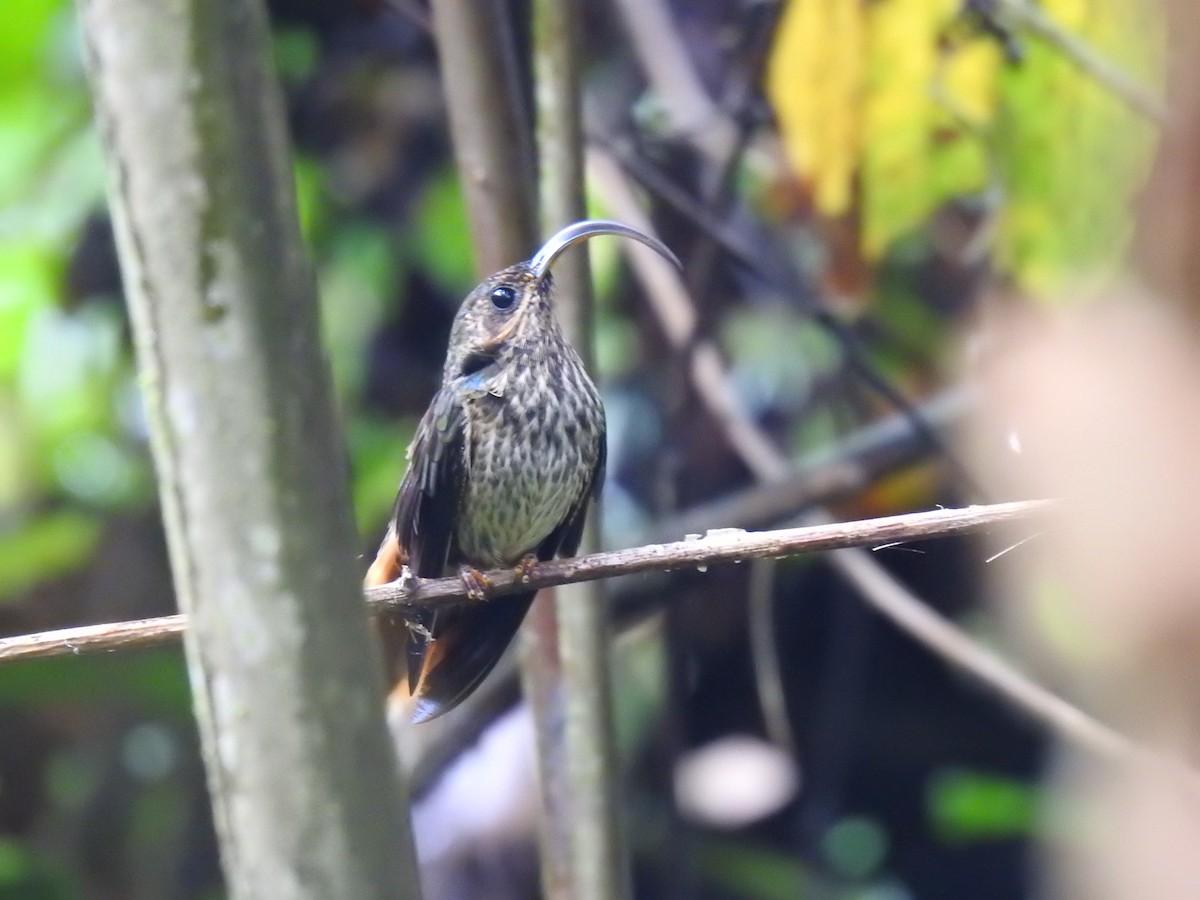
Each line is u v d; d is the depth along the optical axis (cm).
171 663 945
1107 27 708
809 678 1220
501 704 902
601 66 1081
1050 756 997
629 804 1108
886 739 1234
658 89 954
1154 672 298
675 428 930
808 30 751
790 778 1132
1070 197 704
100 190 945
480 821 1041
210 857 1168
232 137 282
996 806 923
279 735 291
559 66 657
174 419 291
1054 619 743
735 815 1122
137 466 1084
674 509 939
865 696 1227
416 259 1077
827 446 1088
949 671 1205
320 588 291
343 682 293
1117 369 309
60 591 1134
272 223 287
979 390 798
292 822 291
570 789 609
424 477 732
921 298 989
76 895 930
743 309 1087
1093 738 680
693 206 869
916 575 1076
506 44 640
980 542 992
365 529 1045
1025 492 617
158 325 289
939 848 1207
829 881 1160
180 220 283
